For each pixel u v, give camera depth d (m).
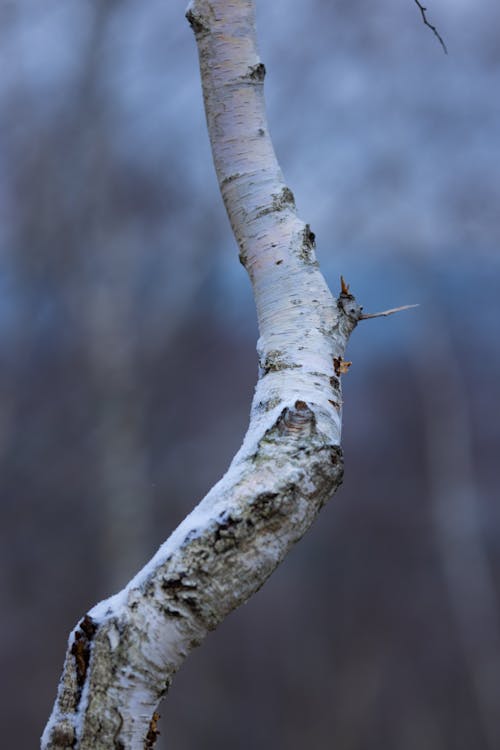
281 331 1.35
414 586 16.36
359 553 16.61
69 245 10.88
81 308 10.80
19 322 10.98
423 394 18.14
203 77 1.51
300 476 1.14
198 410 12.25
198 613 1.11
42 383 10.92
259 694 13.59
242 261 1.46
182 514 11.84
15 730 10.66
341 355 1.34
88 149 10.81
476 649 15.55
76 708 1.11
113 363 10.70
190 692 12.77
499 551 17.62
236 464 1.17
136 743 1.11
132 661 1.10
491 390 19.42
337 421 1.24
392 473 18.09
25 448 10.98
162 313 11.16
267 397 1.27
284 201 1.45
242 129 1.48
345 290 1.39
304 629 14.74
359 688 14.32
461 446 17.70
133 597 1.12
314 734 13.54
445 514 17.00
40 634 11.15
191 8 1.51
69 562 11.23
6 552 11.09
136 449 10.70
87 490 11.02
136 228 11.24
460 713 14.84
